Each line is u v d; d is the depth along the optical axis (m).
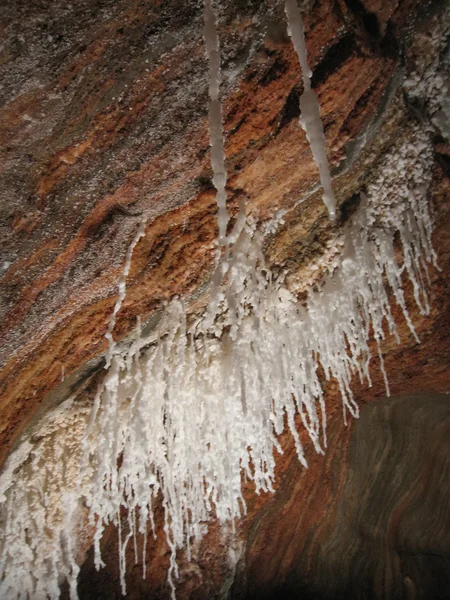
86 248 1.96
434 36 1.89
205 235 2.13
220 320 2.54
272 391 2.77
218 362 2.64
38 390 2.36
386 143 2.19
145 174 1.84
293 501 3.67
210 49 1.50
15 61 1.41
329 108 1.95
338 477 3.71
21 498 2.62
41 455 2.58
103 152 1.73
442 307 2.82
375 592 3.87
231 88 1.72
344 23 1.71
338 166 2.18
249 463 3.37
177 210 2.02
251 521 3.63
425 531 3.89
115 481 2.69
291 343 2.69
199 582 3.59
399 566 3.87
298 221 2.34
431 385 3.36
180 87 1.66
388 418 3.61
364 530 3.84
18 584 2.81
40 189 1.73
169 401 2.63
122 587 3.03
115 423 2.56
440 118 2.12
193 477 2.93
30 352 2.19
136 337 2.40
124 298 2.23
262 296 2.47
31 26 1.35
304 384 2.89
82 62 1.48
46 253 1.90
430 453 3.70
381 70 1.93
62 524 2.82
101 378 2.53
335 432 3.58
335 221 2.39
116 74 1.56
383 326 2.90
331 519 3.80
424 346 3.05
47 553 2.84
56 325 2.17
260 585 3.85
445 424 3.62
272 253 2.40
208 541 3.52
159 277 2.21
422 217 2.40
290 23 1.50
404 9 1.81
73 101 1.56
